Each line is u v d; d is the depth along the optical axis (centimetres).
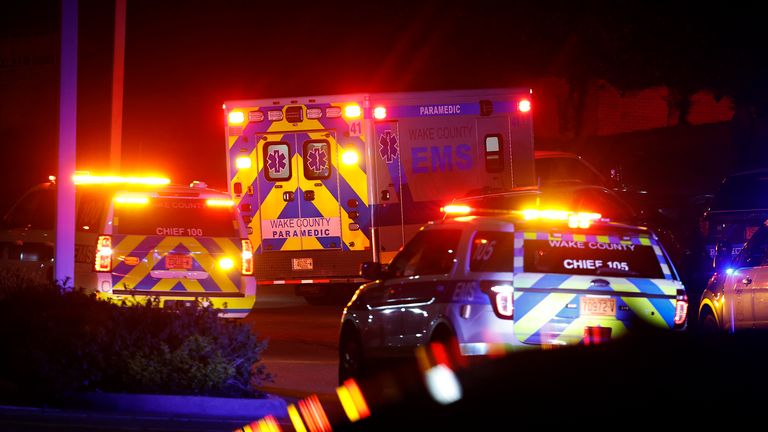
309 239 4725
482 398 1800
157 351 2641
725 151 8350
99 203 3588
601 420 1648
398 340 2658
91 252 3541
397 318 2662
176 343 2700
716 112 10112
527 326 2412
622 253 2516
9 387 2644
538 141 8875
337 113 4684
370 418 2067
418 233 2741
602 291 2448
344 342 2914
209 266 3638
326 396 2833
